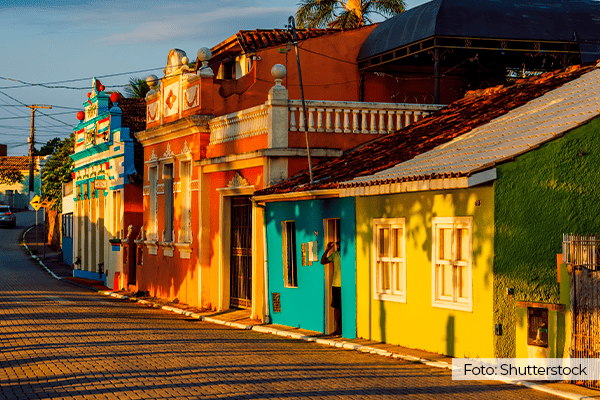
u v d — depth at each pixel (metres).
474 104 18.33
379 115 19.69
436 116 19.03
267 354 13.02
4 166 86.56
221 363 11.85
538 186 11.48
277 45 23.27
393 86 24.83
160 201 25.69
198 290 22.34
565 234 11.40
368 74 24.55
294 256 17.81
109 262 31.42
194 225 22.73
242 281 20.75
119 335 15.39
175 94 24.16
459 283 12.28
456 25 21.48
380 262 14.38
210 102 22.12
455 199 12.23
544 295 11.39
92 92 34.34
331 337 15.52
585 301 10.00
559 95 14.92
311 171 16.52
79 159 37.34
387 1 35.66
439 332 12.56
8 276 34.41
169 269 24.94
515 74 31.56
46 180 53.03
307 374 10.85
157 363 11.79
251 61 24.73
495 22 21.73
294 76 23.58
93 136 33.69
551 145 11.52
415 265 13.26
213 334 16.34
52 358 12.26
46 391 9.63
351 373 10.98
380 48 23.20
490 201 11.41
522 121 13.96
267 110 18.88
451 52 22.47
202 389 9.67
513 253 11.34
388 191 13.36
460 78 25.44
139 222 29.94
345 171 16.47
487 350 11.38
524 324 10.96
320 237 16.34
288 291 17.73
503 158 11.43
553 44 22.12
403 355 12.50
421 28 21.88
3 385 10.10
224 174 21.22
